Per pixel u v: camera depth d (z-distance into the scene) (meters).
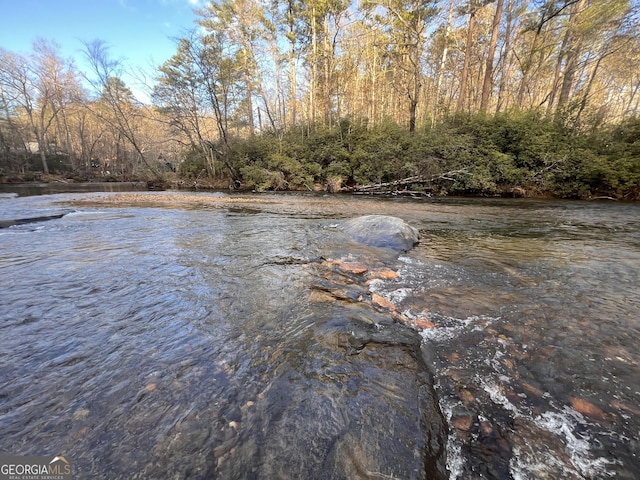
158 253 5.16
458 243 6.48
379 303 3.40
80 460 1.45
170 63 22.20
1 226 7.43
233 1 25.47
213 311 3.07
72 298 3.36
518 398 2.04
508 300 3.61
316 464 1.45
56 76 33.88
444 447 1.62
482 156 16.11
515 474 1.51
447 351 2.56
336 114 25.84
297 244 5.92
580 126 16.20
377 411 1.80
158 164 29.67
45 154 37.03
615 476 1.51
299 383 2.01
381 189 17.88
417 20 20.97
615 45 17.72
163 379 2.04
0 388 1.94
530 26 20.03
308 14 25.61
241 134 32.31
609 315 3.24
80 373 2.10
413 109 20.77
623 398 2.05
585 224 8.58
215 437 1.58
